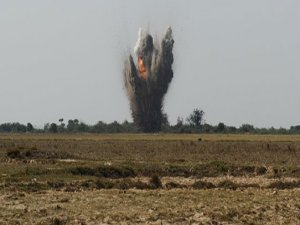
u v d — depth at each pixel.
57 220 110.62
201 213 121.44
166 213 120.31
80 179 181.50
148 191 160.25
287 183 189.12
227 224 113.62
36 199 139.12
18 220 111.56
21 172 186.12
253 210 127.50
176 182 192.25
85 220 112.62
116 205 131.62
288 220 119.06
